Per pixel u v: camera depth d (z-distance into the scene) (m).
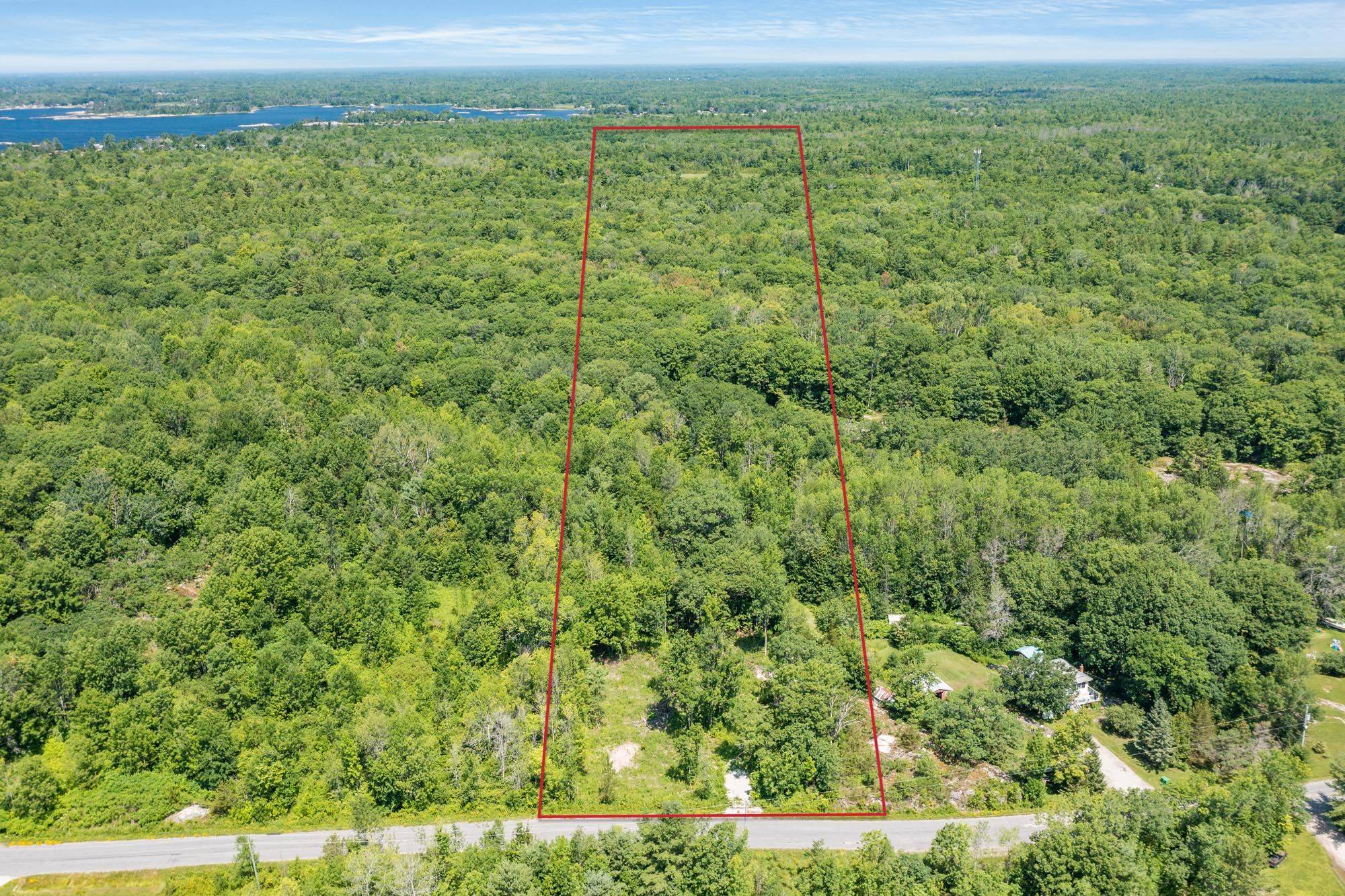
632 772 93.19
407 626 108.56
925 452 151.88
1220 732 96.62
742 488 136.25
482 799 87.50
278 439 139.00
